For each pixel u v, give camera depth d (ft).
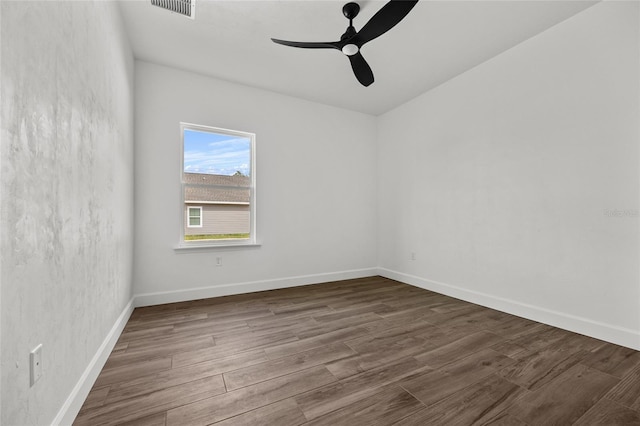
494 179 9.09
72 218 3.94
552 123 7.61
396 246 13.26
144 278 9.25
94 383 4.83
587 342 6.53
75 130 4.05
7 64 2.51
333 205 13.15
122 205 7.18
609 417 4.07
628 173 6.30
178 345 6.40
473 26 7.64
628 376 5.13
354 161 13.79
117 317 6.77
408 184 12.57
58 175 3.51
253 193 11.37
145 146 9.28
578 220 7.10
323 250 12.88
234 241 11.00
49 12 3.29
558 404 4.36
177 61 9.38
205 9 6.99
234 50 8.77
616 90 6.45
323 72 10.11
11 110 2.57
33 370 2.88
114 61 6.31
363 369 5.40
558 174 7.48
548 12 7.07
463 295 10.03
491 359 5.78
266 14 7.18
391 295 10.67
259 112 11.35
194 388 4.75
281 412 4.15
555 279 7.55
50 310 3.29
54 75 3.42
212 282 10.35
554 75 7.57
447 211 10.76
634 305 6.20
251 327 7.50
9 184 2.54
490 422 3.96
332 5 6.86
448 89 10.72
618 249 6.43
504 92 8.80
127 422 3.91
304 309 9.01
